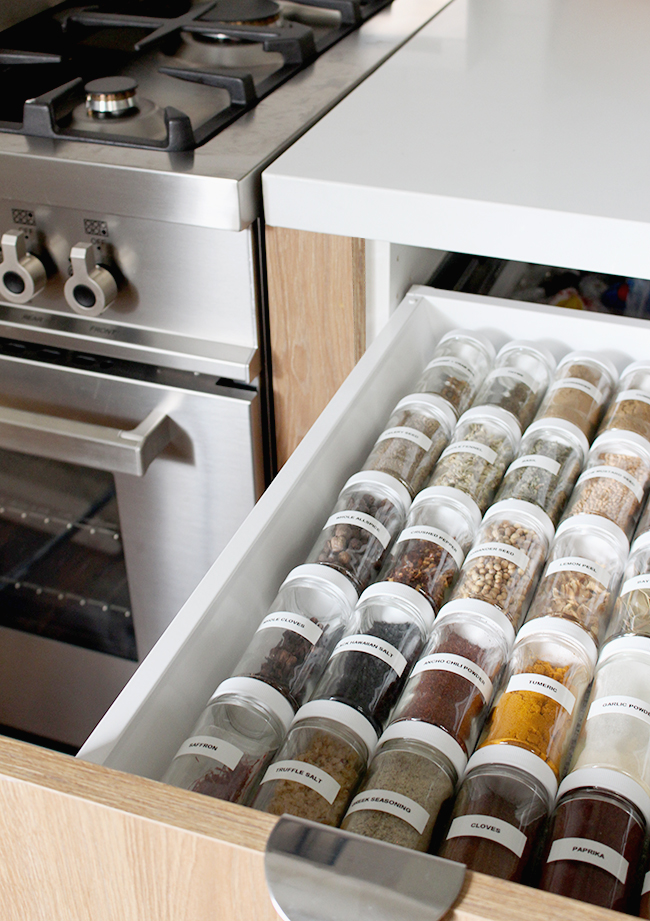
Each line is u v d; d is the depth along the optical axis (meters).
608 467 0.61
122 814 0.31
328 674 0.48
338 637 0.52
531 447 0.65
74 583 1.04
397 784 0.41
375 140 0.76
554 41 0.99
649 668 0.46
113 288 0.81
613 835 0.39
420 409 0.68
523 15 1.09
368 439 0.68
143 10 1.08
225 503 0.90
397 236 0.69
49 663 1.11
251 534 0.53
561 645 0.49
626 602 0.51
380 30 1.03
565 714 0.45
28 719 1.17
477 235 0.67
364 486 0.61
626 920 0.28
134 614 1.03
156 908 0.34
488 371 0.74
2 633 1.11
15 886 0.37
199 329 0.82
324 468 0.61
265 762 0.44
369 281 0.78
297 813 0.40
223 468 0.88
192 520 0.93
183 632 0.46
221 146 0.76
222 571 0.50
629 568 0.55
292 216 0.72
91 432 0.85
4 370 0.90
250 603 0.52
